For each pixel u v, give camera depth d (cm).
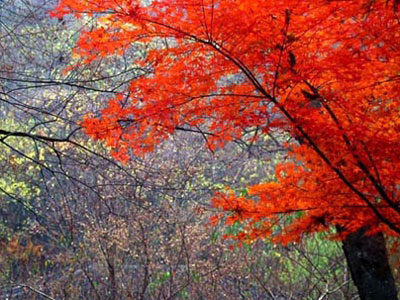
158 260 994
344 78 376
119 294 893
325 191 450
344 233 476
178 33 371
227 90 408
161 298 903
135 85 401
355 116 411
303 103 395
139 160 868
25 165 1088
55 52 1014
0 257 970
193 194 1055
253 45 368
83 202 934
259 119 406
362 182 449
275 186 458
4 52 908
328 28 368
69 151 929
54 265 1062
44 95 925
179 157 1020
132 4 380
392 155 413
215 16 353
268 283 965
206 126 921
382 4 349
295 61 375
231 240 933
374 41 368
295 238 478
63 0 378
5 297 940
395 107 422
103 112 425
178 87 394
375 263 544
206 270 884
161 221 891
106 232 862
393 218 454
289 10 343
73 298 898
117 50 412
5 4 853
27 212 1212
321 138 419
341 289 880
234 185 1192
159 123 425
